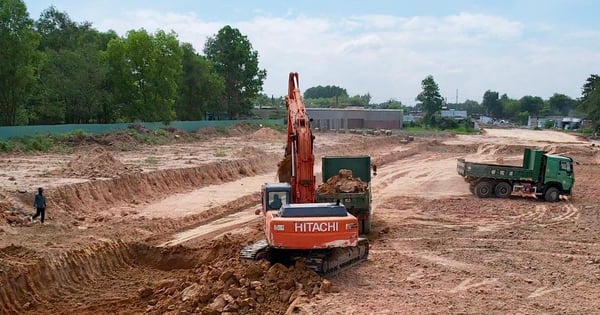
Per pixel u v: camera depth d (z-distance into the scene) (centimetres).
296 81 2300
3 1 4922
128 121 7031
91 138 5069
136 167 3541
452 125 11856
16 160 3859
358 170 2325
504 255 1914
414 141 7988
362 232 2178
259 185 3716
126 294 1622
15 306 1473
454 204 3050
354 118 10831
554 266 1775
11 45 5016
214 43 9669
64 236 1978
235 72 9606
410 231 2309
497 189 3284
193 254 1920
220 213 2812
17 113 5519
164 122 6956
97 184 2820
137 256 1952
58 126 5303
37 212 2181
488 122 17638
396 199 3219
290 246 1469
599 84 10362
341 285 1502
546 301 1413
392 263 1770
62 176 2973
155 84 7025
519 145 7156
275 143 6525
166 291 1531
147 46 6862
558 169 3177
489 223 2519
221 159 4309
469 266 1761
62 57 6178
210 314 1276
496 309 1334
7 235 1920
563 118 16275
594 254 1941
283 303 1345
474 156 6331
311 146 1992
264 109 11875
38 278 1591
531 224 2500
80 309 1495
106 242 1920
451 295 1441
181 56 7244
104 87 6719
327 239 1474
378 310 1296
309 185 1988
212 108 9325
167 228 2417
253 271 1424
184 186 3462
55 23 8031
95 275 1772
